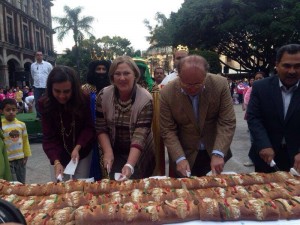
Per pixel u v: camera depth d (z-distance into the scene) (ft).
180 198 6.61
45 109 9.32
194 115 8.96
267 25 70.79
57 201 6.77
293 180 7.52
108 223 5.90
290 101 9.08
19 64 115.85
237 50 87.92
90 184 7.54
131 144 8.63
